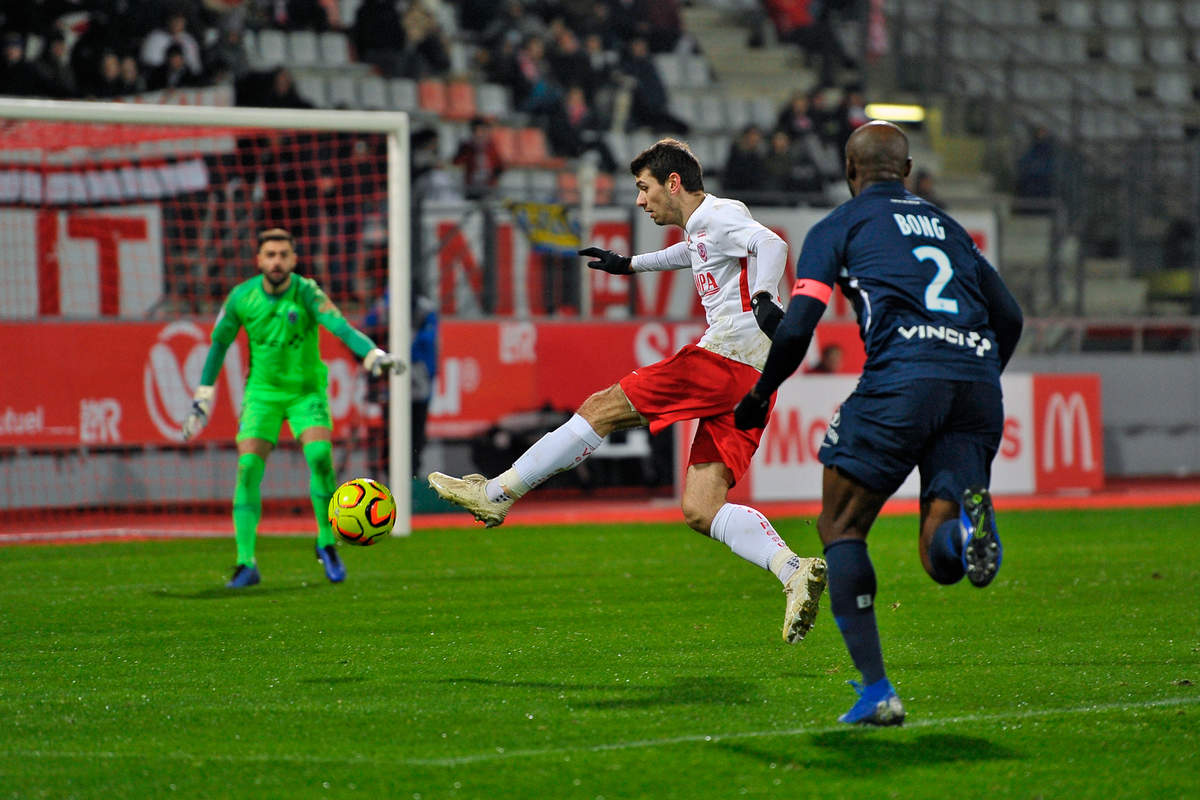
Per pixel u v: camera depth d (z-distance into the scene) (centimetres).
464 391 4519
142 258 4444
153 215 4462
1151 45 7925
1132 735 1466
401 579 2873
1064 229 6438
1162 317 5650
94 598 2603
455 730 1493
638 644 2072
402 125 3609
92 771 1335
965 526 1311
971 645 2052
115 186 4416
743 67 7012
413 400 4306
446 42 6047
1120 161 6800
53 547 3550
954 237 1457
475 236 4822
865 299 1419
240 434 2772
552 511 4341
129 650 2038
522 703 1634
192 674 1841
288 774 1318
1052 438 4762
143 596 2628
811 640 2106
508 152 5828
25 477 4016
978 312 1438
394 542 3581
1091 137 7306
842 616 1425
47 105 3338
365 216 4688
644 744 1421
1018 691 1702
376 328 4272
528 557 3266
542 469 1780
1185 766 1348
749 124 6644
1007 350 1517
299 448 4288
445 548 3444
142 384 4134
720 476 1786
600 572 2991
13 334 3994
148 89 5222
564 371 4631
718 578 2892
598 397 1795
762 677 1798
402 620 2327
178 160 4525
